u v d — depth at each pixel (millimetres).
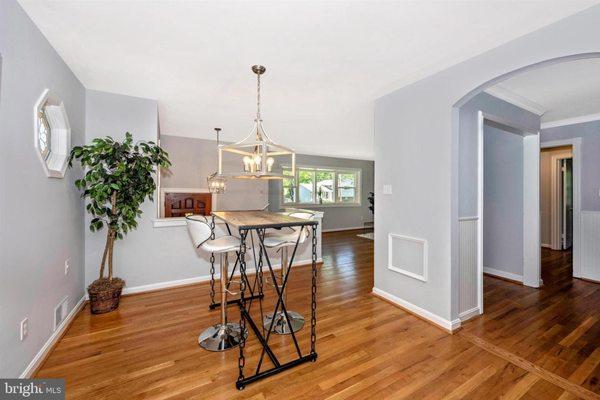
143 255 3049
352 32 1797
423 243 2457
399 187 2723
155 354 1899
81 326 2273
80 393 1529
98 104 2811
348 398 1517
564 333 2221
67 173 2273
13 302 1501
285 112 3652
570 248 5418
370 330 2256
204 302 2787
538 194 3336
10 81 1464
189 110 3584
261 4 1529
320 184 8297
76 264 2498
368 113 3695
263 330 2109
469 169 2484
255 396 1527
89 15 1625
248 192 6395
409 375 1709
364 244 6109
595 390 1576
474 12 1588
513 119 2961
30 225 1671
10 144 1469
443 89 2314
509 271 3609
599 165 3506
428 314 2410
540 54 1739
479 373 1729
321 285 3357
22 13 1567
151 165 2717
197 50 2029
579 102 3062
